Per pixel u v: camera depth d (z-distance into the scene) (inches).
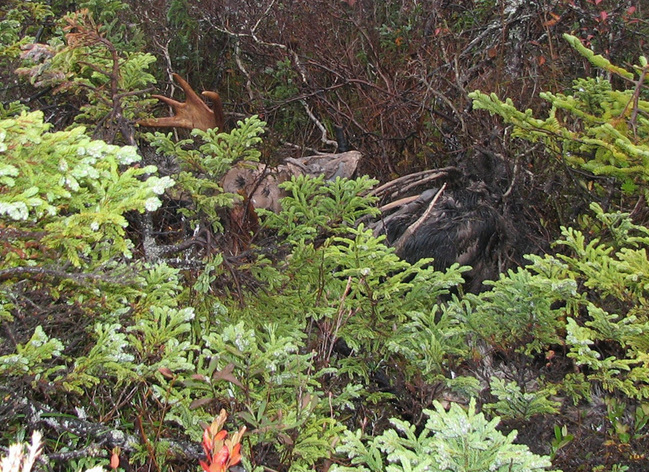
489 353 104.1
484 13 209.6
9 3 150.9
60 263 81.4
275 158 158.2
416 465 72.1
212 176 114.3
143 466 82.1
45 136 72.7
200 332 105.3
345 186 116.0
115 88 111.9
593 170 111.7
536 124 109.3
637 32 178.2
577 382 95.5
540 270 97.7
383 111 177.3
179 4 205.5
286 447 82.3
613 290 92.6
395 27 215.0
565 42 178.9
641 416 95.9
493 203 133.1
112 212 73.7
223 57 214.2
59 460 82.0
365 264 104.3
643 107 106.7
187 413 83.4
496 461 67.0
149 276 94.1
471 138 151.6
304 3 213.9
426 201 137.0
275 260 119.2
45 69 110.2
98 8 160.9
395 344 98.6
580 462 90.5
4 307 77.0
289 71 196.1
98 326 82.8
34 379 77.7
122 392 86.7
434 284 105.3
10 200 67.6
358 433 77.1
